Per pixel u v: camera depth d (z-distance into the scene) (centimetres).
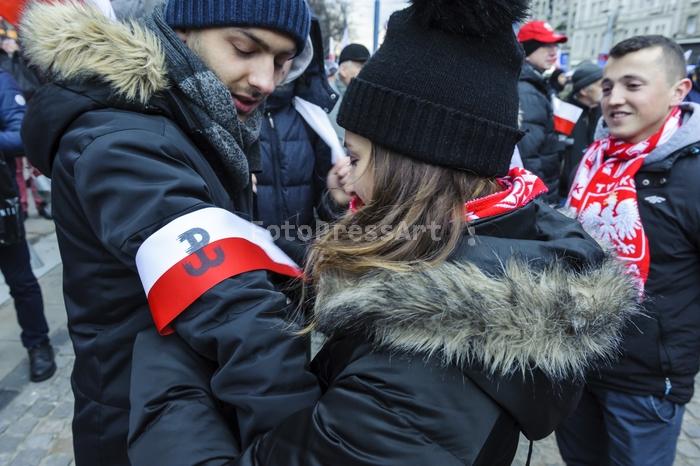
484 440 62
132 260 75
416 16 76
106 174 75
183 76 87
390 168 76
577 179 179
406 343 63
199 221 76
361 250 72
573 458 184
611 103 156
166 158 79
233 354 71
